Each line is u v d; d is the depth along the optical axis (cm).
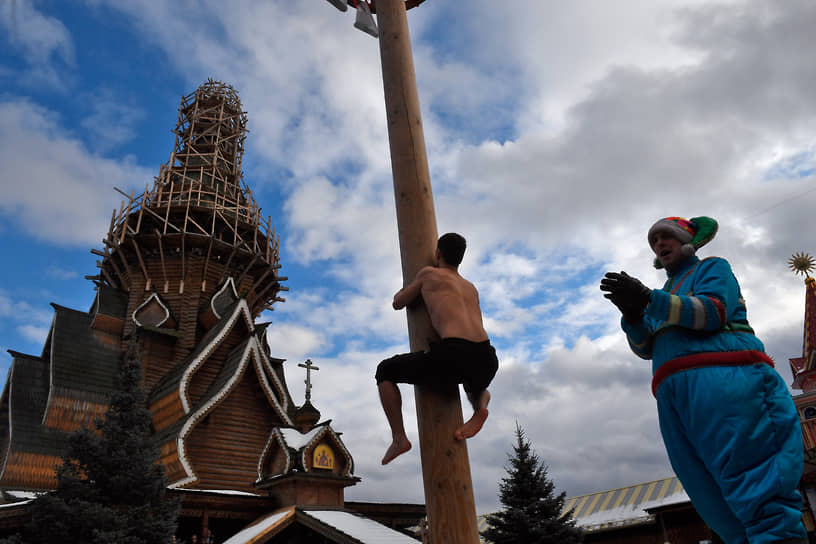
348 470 2134
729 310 285
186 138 4938
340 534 1706
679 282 323
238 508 2023
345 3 550
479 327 325
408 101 406
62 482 1518
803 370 3344
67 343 3172
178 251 3862
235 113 5216
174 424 2580
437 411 313
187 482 2214
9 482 2425
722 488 270
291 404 2934
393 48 425
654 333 315
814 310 3366
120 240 3759
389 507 2289
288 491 2030
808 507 1867
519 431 2819
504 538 2547
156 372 3275
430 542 295
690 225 336
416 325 337
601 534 2956
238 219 4219
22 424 2697
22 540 1455
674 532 2597
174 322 3534
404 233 370
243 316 3145
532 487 2675
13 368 2980
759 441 258
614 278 290
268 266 4200
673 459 304
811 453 1814
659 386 301
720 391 270
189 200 3994
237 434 2647
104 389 3045
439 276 334
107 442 1602
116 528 1451
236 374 2664
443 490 298
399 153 391
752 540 254
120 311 3569
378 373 322
